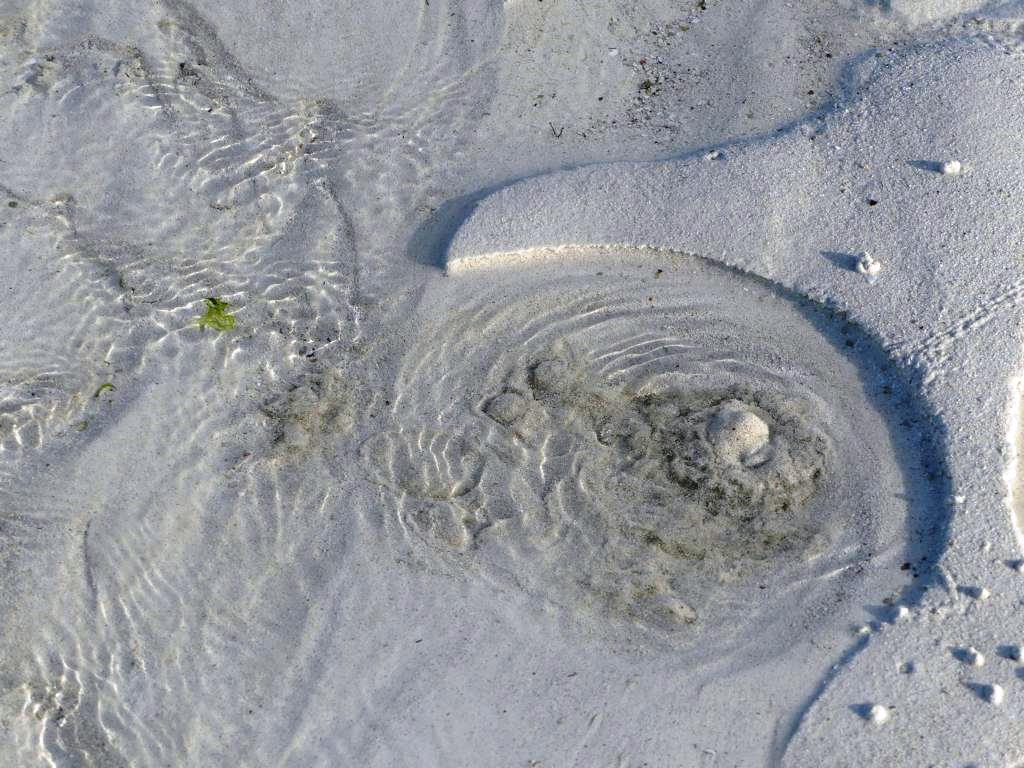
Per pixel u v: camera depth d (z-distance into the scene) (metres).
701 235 4.86
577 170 5.16
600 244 4.92
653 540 4.26
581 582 4.18
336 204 5.28
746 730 3.78
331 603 4.20
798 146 5.04
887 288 4.60
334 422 4.67
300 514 4.43
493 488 4.46
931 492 4.20
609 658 4.00
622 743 3.81
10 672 4.06
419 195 5.28
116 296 4.98
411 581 4.24
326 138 5.46
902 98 5.07
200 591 4.25
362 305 4.99
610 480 4.43
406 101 5.55
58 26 5.71
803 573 4.12
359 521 4.41
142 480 4.50
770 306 4.78
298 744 3.91
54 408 4.70
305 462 4.57
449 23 5.77
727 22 5.71
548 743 3.83
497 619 4.13
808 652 3.92
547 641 4.06
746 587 4.11
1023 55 5.18
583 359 4.75
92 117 5.46
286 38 5.71
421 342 4.86
